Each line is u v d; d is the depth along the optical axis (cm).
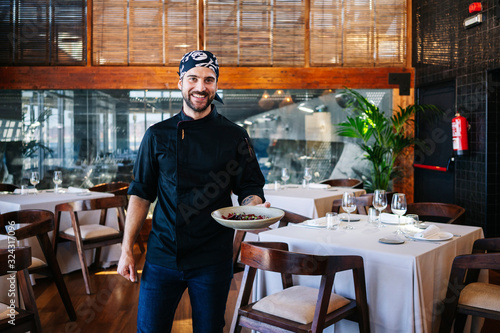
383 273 206
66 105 575
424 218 591
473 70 481
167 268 164
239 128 176
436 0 546
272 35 588
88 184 578
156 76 575
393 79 593
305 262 183
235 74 582
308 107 596
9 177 569
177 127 166
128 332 289
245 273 221
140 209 177
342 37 593
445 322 221
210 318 166
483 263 213
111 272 434
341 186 548
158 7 579
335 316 198
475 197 486
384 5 596
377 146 557
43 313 324
